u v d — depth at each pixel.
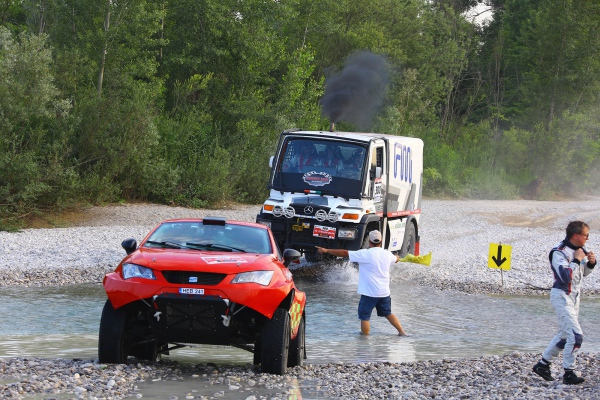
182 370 12.09
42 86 41.69
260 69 60.91
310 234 26.06
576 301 11.52
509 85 114.00
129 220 42.22
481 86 114.19
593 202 83.00
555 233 45.94
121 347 11.74
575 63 93.06
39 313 18.25
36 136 42.62
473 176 81.69
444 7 107.38
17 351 13.49
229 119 59.62
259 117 59.03
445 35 95.38
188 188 51.91
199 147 54.44
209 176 52.00
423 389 11.23
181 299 11.20
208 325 11.40
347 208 25.86
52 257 27.66
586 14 92.88
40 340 14.81
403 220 30.28
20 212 39.25
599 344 17.28
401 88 81.88
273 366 11.78
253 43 58.59
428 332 18.22
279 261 12.81
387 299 17.62
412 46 87.00
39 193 40.53
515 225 53.34
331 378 11.97
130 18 48.91
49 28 56.81
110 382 10.42
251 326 12.30
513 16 116.06
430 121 91.81
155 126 48.75
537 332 18.72
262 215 26.52
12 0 58.94
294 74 59.69
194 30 59.03
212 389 10.72
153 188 49.84
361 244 25.83
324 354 14.85
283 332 11.74
